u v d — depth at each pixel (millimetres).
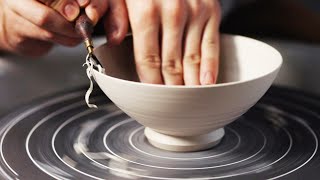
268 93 900
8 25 872
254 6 1746
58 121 791
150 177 625
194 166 654
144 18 715
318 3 1765
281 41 1159
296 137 739
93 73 642
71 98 875
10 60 1059
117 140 733
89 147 713
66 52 1084
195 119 613
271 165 654
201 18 767
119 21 735
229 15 1698
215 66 751
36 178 624
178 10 727
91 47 667
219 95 582
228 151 697
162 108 596
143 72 731
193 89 568
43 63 1061
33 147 707
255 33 1686
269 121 793
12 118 795
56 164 660
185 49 759
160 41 741
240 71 789
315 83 1020
